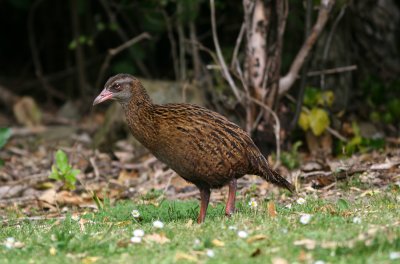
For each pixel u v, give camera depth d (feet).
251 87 46.96
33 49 71.67
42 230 32.24
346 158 45.52
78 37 68.54
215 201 39.47
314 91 50.49
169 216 34.83
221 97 50.44
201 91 55.57
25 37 78.48
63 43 77.41
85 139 59.57
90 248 27.68
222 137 32.19
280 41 45.91
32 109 67.15
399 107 54.34
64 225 33.17
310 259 24.68
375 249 25.30
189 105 33.17
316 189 39.73
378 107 56.54
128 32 72.18
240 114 48.06
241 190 41.16
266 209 34.32
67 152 54.54
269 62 46.44
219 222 30.94
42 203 40.91
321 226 28.73
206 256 25.84
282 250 25.80
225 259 25.34
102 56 72.69
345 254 25.08
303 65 47.09
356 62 58.80
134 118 33.22
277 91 46.70
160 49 71.61
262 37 46.50
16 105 67.26
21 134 63.93
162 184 44.62
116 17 71.77
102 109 69.56
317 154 48.98
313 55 53.83
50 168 51.55
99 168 49.96
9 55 80.02
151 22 62.44
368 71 59.67
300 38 54.80
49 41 77.30
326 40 54.08
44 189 45.52
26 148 59.26
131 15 69.05
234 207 33.19
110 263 25.72
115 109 57.62
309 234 27.17
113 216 35.99
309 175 42.01
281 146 47.91
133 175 47.80
